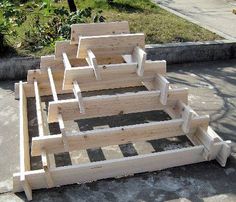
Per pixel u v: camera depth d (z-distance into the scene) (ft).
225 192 4.25
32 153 4.42
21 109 5.43
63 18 8.04
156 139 5.16
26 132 5.10
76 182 4.34
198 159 4.69
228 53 8.05
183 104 4.93
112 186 4.32
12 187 4.30
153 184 4.35
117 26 5.69
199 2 12.54
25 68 6.97
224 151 4.57
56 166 4.63
